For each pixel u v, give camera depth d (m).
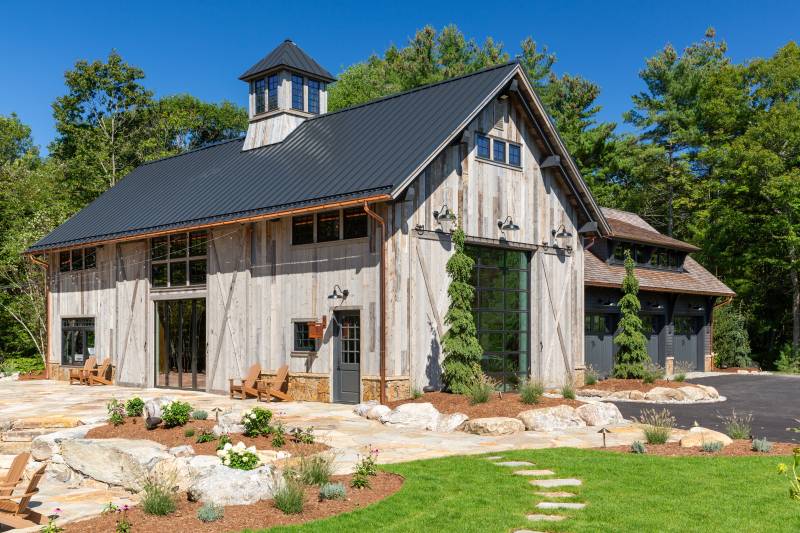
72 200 42.59
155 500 7.99
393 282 16.47
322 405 17.02
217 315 20.23
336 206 16.44
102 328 24.22
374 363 16.52
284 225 18.72
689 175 45.50
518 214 20.03
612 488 8.72
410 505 7.97
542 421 13.57
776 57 41.34
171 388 21.89
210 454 10.38
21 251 28.70
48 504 9.85
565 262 21.70
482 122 19.05
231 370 19.75
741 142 37.72
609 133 46.75
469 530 7.09
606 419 14.40
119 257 23.62
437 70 47.56
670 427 13.66
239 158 23.31
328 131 21.19
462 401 15.18
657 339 28.86
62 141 45.97
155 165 28.64
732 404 18.39
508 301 19.94
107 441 11.25
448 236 17.92
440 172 17.77
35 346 32.62
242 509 8.02
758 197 38.22
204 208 20.56
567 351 21.48
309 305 18.02
